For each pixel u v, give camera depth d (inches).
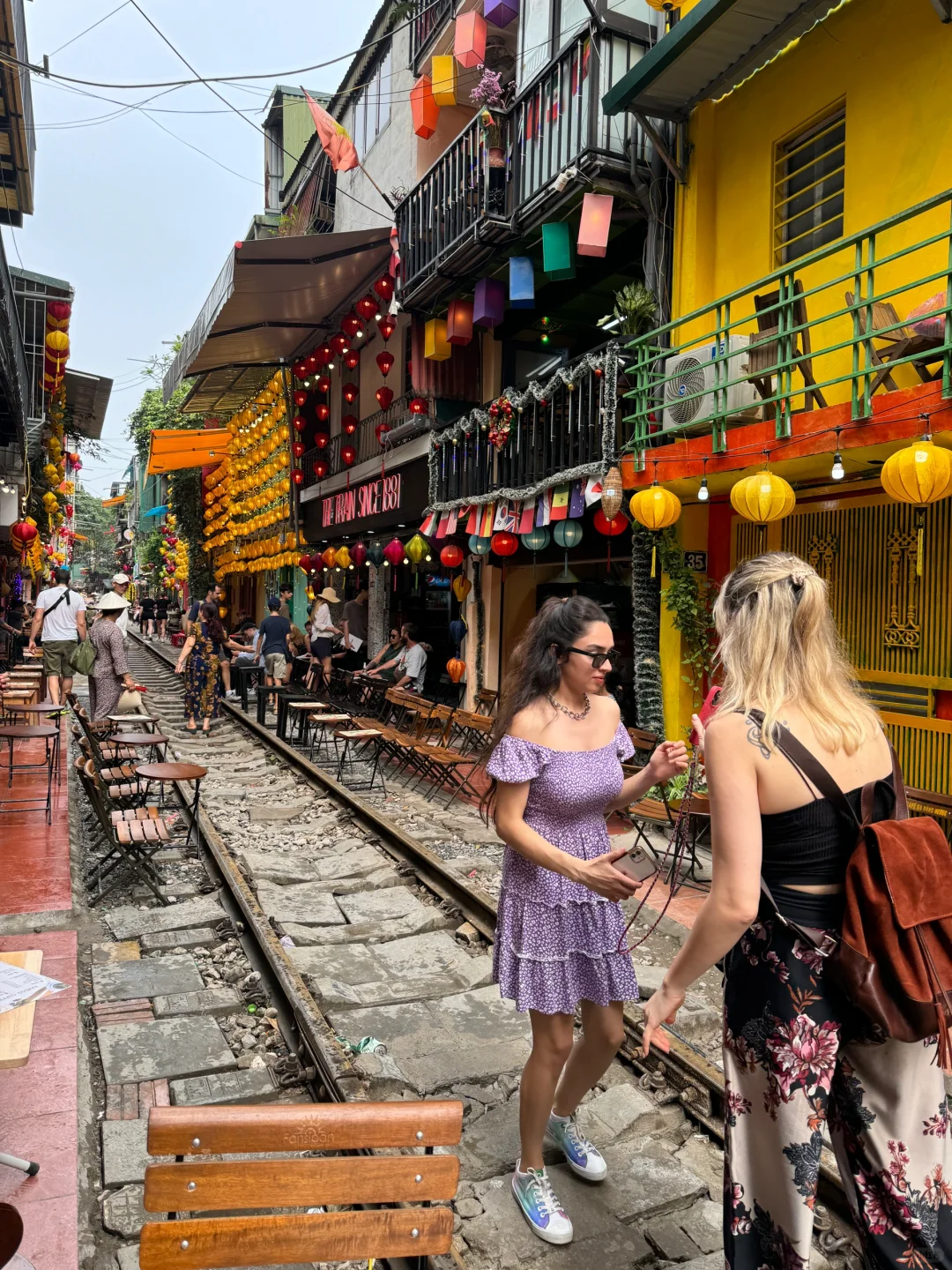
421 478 553.9
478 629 537.6
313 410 830.5
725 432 266.4
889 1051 77.2
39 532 883.4
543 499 383.2
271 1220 73.0
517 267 415.2
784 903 78.4
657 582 342.6
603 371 332.5
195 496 1395.2
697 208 334.3
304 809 359.9
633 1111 142.1
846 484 278.2
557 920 110.8
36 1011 169.5
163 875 268.2
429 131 506.6
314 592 766.5
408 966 205.9
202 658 561.9
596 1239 115.1
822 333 285.6
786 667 82.0
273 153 1004.6
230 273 559.2
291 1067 160.6
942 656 249.6
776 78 303.6
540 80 384.8
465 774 422.6
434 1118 77.8
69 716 524.7
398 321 640.4
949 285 191.9
